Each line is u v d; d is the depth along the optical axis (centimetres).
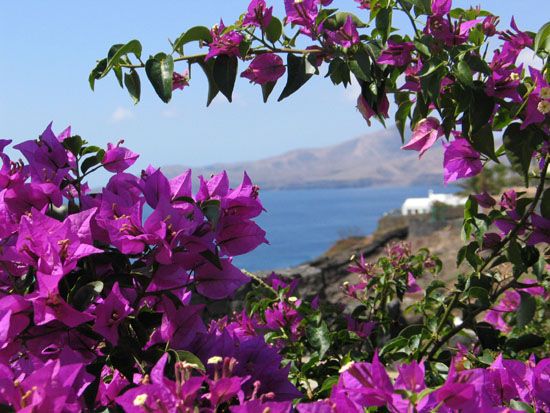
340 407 110
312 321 242
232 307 491
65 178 172
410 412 104
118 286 146
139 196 171
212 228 150
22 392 108
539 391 127
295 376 232
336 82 211
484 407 110
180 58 203
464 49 197
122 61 196
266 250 9075
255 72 209
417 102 212
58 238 137
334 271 830
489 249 235
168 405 107
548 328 354
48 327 142
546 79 202
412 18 201
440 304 270
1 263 147
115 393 150
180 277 151
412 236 1605
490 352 236
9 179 161
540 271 232
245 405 108
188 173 161
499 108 217
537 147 203
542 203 215
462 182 2020
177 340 150
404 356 247
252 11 201
